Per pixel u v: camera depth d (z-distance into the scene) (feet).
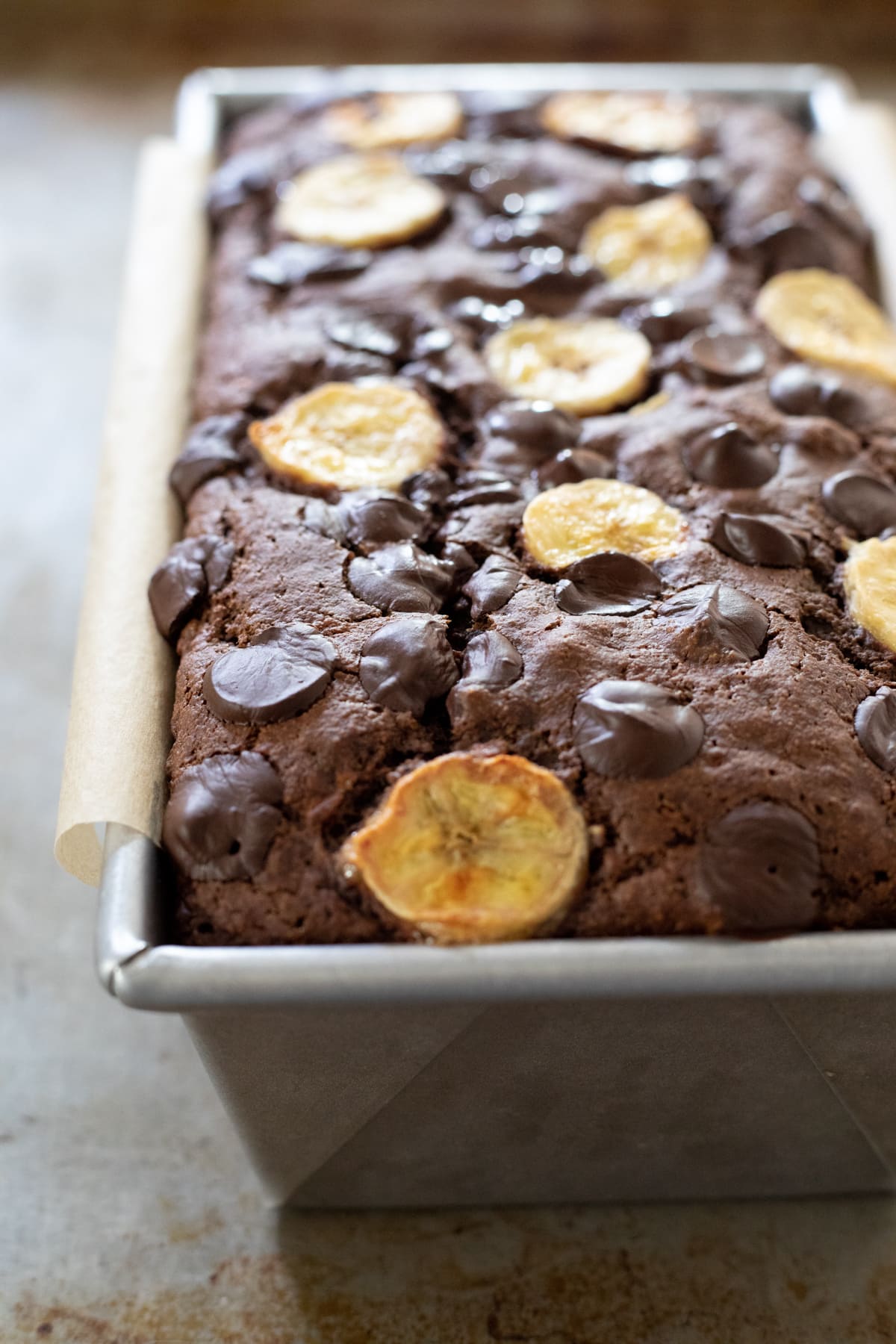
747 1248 1.09
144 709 1.02
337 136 1.36
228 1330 1.06
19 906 1.26
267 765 0.96
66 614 1.44
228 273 1.26
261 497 1.08
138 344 1.22
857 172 1.34
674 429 1.11
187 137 1.38
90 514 1.52
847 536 1.06
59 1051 1.18
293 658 0.99
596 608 1.01
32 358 1.67
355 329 1.18
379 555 1.03
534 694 0.97
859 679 1.00
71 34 2.20
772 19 2.10
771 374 1.15
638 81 1.42
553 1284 1.08
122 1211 1.11
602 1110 1.01
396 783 0.96
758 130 1.36
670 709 0.96
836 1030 0.96
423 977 0.90
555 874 0.93
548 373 1.15
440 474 1.09
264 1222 1.11
